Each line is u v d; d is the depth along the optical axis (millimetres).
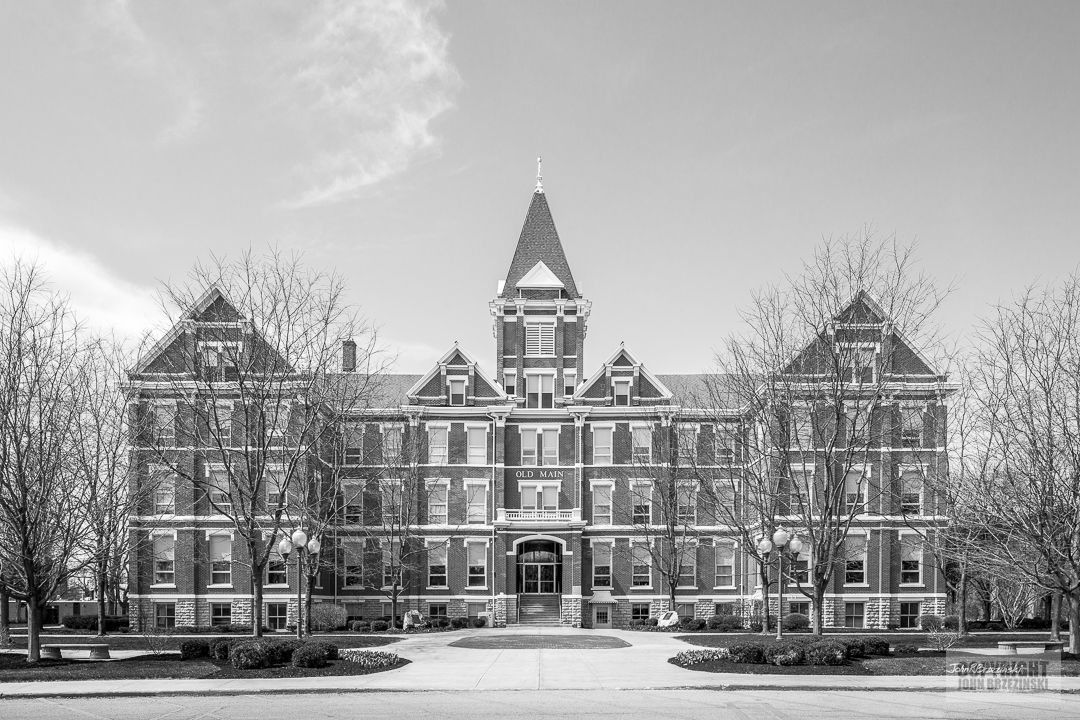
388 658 35594
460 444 70125
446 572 68938
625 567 69500
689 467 66438
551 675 32906
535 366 72438
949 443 52750
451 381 71125
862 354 44531
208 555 64188
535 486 70188
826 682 30406
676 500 66562
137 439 48000
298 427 53500
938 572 64688
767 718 24688
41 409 37938
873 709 25875
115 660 37281
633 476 69562
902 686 29516
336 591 68312
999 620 66188
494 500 69312
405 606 68500
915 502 60219
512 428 70938
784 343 45000
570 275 75375
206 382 43875
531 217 76875
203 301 45969
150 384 59531
